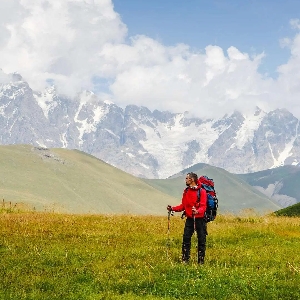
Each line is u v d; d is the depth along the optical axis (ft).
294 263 50.01
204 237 49.49
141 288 39.27
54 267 44.65
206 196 49.60
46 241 57.62
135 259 50.21
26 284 37.93
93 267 44.88
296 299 36.99
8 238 58.23
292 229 87.35
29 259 46.98
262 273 44.73
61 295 35.78
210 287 39.40
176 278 42.29
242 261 50.98
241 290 38.96
